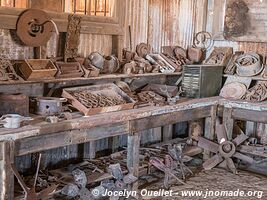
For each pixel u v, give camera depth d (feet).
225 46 21.13
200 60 20.74
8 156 10.61
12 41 13.53
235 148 17.85
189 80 18.70
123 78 17.04
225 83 19.70
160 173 17.24
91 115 13.33
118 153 16.25
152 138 19.49
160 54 18.83
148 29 19.08
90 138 12.91
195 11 21.29
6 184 10.65
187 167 17.67
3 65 12.81
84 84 15.47
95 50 16.57
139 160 15.84
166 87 17.60
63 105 13.89
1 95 12.09
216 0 20.99
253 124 20.15
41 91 14.32
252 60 19.54
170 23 20.13
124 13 17.60
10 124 11.10
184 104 16.63
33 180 12.91
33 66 13.29
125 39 17.93
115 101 14.46
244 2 20.06
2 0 14.07
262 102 18.04
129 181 14.17
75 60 15.14
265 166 18.81
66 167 14.84
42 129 11.29
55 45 14.97
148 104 15.90
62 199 13.56
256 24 19.86
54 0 14.96
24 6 14.58
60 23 14.69
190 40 21.35
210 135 18.69
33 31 13.71
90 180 13.52
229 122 18.22
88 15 15.89
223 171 17.81
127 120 13.98
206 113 18.17
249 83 19.16
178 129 21.25
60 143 11.99
